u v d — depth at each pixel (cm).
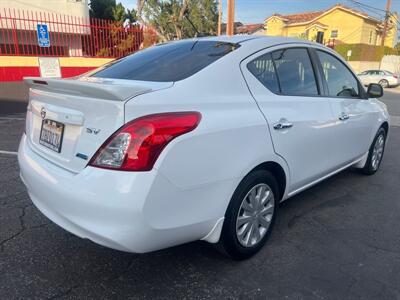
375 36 4425
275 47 309
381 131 488
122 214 203
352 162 432
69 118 229
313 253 296
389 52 4038
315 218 359
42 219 339
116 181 203
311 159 330
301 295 245
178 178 216
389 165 546
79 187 212
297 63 329
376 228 342
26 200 379
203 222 237
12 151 564
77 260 278
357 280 262
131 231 206
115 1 1944
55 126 244
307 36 3784
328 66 374
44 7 1436
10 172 463
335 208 384
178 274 265
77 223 216
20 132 703
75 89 220
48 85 244
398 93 2133
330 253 297
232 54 276
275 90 296
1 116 898
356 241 317
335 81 383
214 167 234
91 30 1129
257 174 270
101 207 205
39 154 259
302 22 4425
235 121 247
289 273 269
